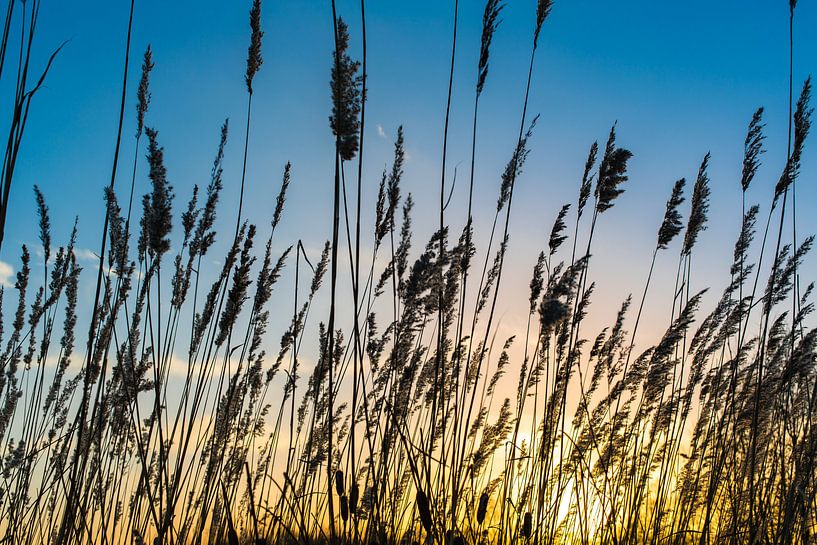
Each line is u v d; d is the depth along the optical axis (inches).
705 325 104.3
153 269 79.7
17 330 103.7
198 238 85.5
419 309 75.7
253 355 94.8
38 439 97.7
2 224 57.1
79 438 71.1
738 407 96.7
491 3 70.9
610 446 95.1
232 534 59.2
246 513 95.7
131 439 91.7
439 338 70.5
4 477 93.4
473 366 92.4
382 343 84.0
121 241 82.8
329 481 57.4
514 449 92.0
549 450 89.6
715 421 100.0
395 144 78.0
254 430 105.0
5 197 57.4
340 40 59.3
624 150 84.4
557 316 63.1
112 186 67.1
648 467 98.4
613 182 85.0
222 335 86.4
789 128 79.3
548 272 87.9
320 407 94.9
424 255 67.9
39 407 98.1
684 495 97.7
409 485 84.6
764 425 94.7
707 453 97.5
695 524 95.7
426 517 63.1
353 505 62.5
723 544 88.4
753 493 87.0
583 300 86.1
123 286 84.4
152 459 85.1
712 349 104.4
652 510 96.1
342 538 62.9
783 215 83.2
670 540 90.9
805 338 89.8
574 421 99.4
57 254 103.6
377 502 64.6
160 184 75.8
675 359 97.1
